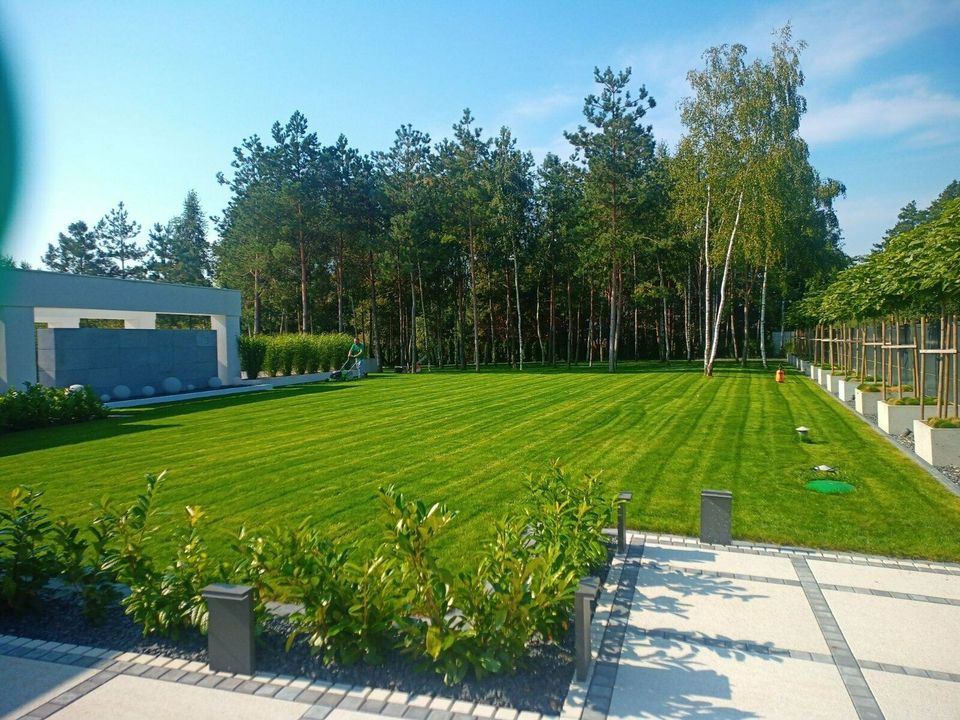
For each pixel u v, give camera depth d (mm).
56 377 18750
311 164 34594
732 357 51844
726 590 5219
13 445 12406
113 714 3557
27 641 4426
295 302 44062
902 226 59812
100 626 4648
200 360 24469
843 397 17922
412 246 35750
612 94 31844
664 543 6352
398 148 37125
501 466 9711
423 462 10094
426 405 18156
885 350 15969
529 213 40812
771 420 14383
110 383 20516
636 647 4273
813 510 7316
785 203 26453
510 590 3928
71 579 4832
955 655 4168
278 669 4004
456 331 50688
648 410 16281
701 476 8953
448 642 3686
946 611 4820
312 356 31234
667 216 33344
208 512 7488
